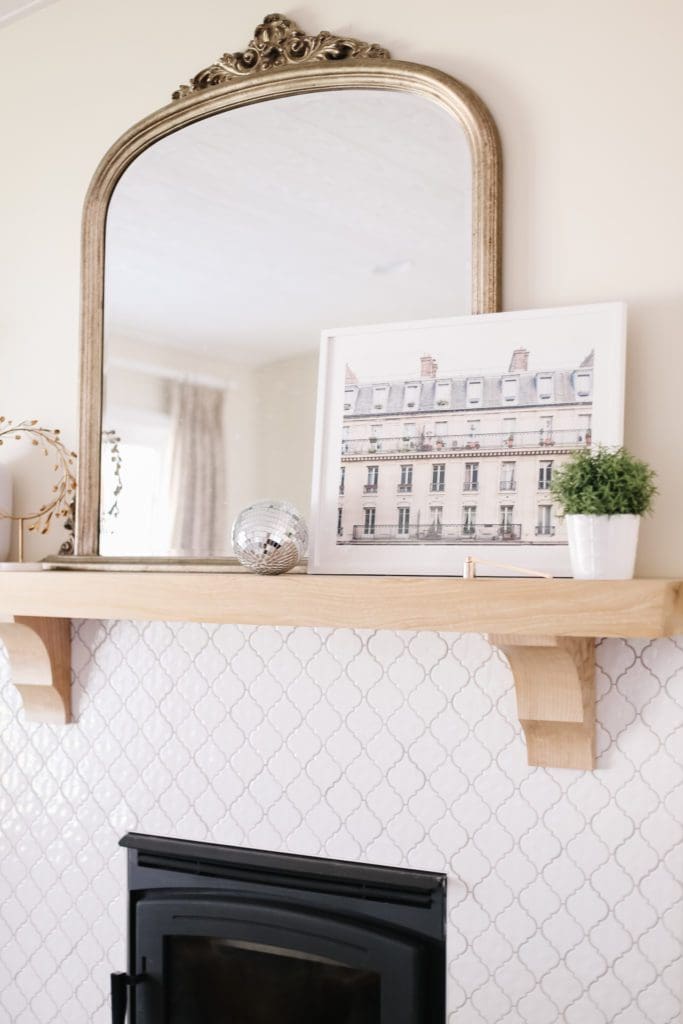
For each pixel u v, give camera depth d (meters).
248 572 1.99
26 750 2.34
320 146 2.03
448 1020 1.84
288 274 2.04
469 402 1.81
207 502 2.09
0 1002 2.34
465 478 1.80
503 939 1.80
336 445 1.92
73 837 2.27
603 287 1.77
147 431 2.19
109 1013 2.19
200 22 2.24
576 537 1.58
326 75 2.01
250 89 2.09
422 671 1.90
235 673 2.09
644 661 1.72
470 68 1.91
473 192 1.85
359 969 1.92
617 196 1.77
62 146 2.42
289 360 2.02
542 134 1.83
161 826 2.16
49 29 2.46
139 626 2.21
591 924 1.74
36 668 2.24
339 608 1.66
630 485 1.54
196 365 2.13
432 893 1.86
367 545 1.86
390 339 1.90
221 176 2.14
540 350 1.76
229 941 2.05
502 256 1.85
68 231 2.40
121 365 2.24
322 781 1.98
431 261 1.90
